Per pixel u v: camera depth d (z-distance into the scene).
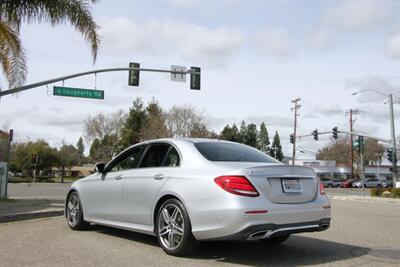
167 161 6.58
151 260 5.71
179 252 5.88
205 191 5.64
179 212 5.93
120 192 7.10
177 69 23.28
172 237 6.02
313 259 5.98
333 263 5.75
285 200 5.70
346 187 67.88
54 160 76.75
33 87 19.02
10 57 16.72
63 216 10.83
